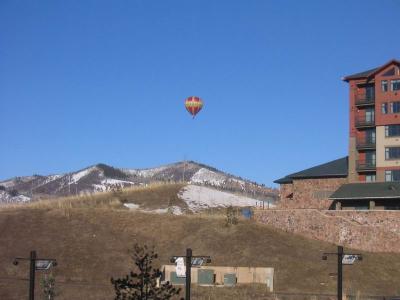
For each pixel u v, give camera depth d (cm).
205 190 10525
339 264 3650
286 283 5900
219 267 5956
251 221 7506
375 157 9094
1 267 6359
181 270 3794
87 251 6781
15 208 8181
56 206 8231
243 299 5091
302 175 9462
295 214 7300
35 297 5172
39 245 6900
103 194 9812
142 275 2953
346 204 8725
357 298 5003
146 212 7931
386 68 9081
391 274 6159
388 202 8444
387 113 9019
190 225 7369
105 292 5409
